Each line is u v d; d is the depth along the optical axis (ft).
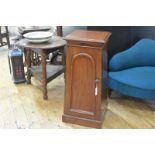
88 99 7.22
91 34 7.22
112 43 8.87
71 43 6.77
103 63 7.04
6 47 15.79
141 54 8.80
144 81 7.70
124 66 8.66
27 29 11.29
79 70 6.98
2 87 10.27
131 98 9.26
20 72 10.46
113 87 8.36
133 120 7.86
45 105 8.86
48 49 8.59
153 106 8.70
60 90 10.02
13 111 8.47
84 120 7.47
